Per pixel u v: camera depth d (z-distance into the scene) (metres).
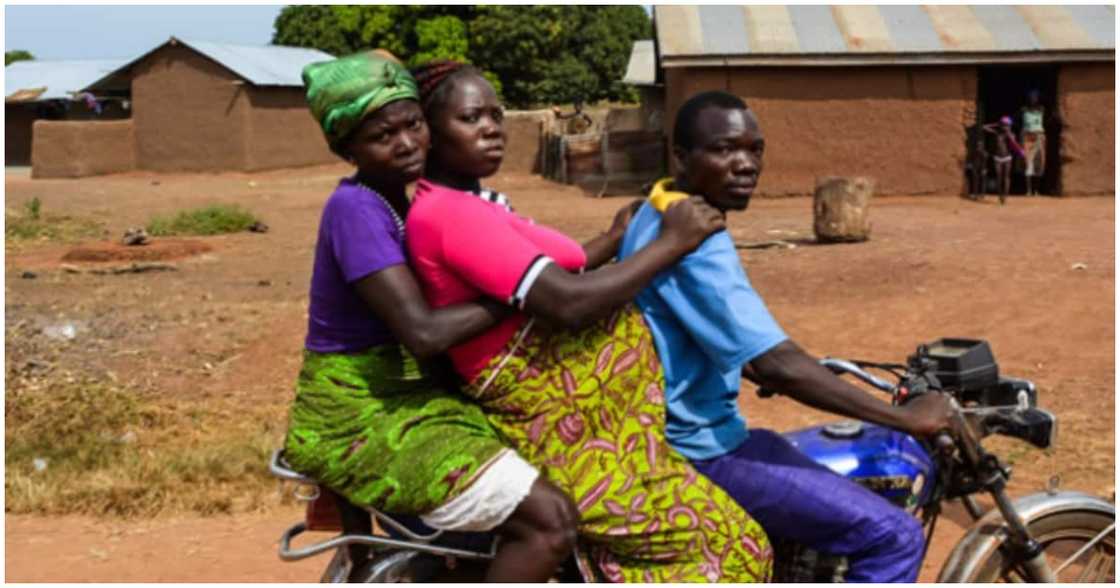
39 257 14.31
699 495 2.81
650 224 2.85
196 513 5.55
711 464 2.91
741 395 7.39
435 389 2.79
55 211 19.73
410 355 2.75
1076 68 18.67
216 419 7.32
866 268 11.05
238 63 30.83
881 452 3.08
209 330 9.59
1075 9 19.48
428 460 2.64
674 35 19.00
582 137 23.48
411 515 2.76
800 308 9.62
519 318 2.68
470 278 2.62
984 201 18.30
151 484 5.80
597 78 42.62
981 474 3.03
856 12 19.80
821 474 2.90
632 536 2.76
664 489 2.78
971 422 3.00
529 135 27.50
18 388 7.78
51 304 10.71
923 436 2.86
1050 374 7.61
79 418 7.19
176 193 23.98
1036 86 22.22
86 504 5.60
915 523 2.90
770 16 19.75
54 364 8.55
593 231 15.84
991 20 19.34
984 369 3.06
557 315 2.60
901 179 19.02
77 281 12.19
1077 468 5.79
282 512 5.56
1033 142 18.64
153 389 8.02
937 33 18.92
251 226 17.03
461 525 2.66
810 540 2.92
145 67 31.11
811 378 2.75
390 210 2.71
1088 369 7.68
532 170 27.48
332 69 2.66
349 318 2.74
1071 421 6.60
